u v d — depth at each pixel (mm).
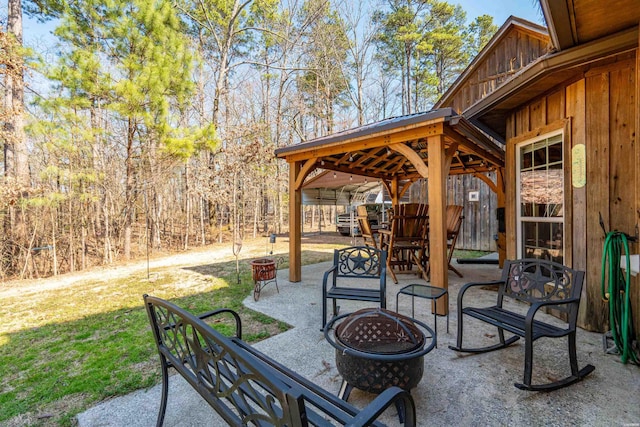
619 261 2385
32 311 3895
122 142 8836
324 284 3035
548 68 2830
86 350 2705
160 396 2014
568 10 2258
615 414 1744
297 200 5031
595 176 2846
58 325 3363
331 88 16391
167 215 11844
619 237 2395
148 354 2602
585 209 2910
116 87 7145
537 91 3408
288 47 15125
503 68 7582
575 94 2996
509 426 1664
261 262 4254
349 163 5750
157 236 10016
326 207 21312
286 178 13672
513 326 2141
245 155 9734
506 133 4176
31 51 6363
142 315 3621
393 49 16938
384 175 7047
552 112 3307
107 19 7430
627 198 2674
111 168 8477
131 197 8461
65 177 6781
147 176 8500
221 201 9789
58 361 2510
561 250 3248
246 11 13883
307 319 3350
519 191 3918
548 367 2246
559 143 3266
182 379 2207
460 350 2498
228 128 11328
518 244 3898
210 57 14203
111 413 1849
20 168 6836
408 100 16859
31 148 6992
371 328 1889
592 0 2158
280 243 11023
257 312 3592
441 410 1803
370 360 1706
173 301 4109
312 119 16875
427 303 3895
